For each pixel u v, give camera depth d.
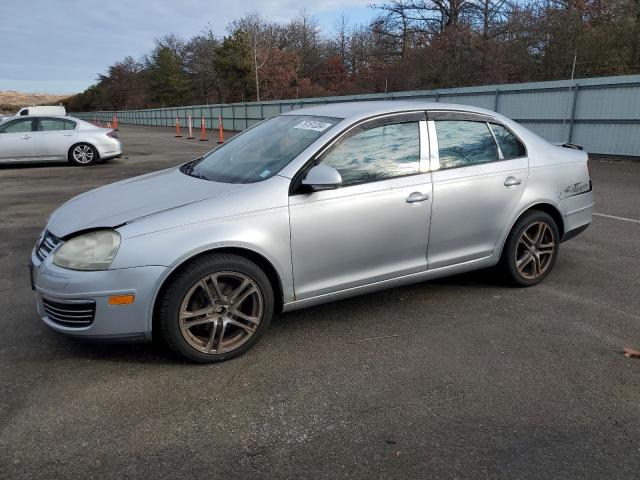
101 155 14.24
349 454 2.48
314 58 59.53
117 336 3.09
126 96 89.31
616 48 20.52
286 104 30.02
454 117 4.16
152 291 3.05
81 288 3.01
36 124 13.63
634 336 3.70
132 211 3.23
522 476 2.33
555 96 15.17
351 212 3.58
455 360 3.36
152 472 2.36
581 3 23.73
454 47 29.09
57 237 3.25
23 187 10.41
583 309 4.16
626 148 13.70
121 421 2.72
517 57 25.41
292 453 2.48
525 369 3.25
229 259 3.22
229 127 37.50
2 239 6.38
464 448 2.52
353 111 3.89
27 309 4.16
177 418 2.75
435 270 4.08
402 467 2.39
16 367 3.24
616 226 6.82
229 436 2.61
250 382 3.10
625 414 2.79
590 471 2.36
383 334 3.73
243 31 56.84
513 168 4.35
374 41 44.84
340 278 3.67
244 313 3.40
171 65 71.44
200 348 3.25
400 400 2.92
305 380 3.12
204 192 3.40
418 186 3.85
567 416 2.77
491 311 4.12
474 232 4.19
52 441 2.56
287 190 3.39
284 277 3.43
